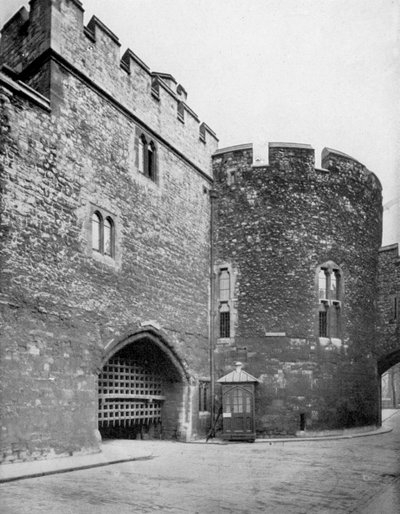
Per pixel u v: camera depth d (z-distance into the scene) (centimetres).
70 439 946
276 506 629
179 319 1380
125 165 1203
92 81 1109
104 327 1075
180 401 1381
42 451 883
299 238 1581
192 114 1542
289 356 1512
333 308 1616
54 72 1016
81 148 1066
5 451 816
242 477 816
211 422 1488
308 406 1499
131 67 1257
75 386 977
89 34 1121
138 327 1187
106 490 705
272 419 1475
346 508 623
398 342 1780
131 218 1205
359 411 1627
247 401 1388
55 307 952
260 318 1534
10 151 896
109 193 1138
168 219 1368
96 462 924
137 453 1052
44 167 966
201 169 1571
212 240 1614
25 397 866
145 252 1248
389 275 1828
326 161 1681
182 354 1377
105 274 1095
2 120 887
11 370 846
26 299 892
